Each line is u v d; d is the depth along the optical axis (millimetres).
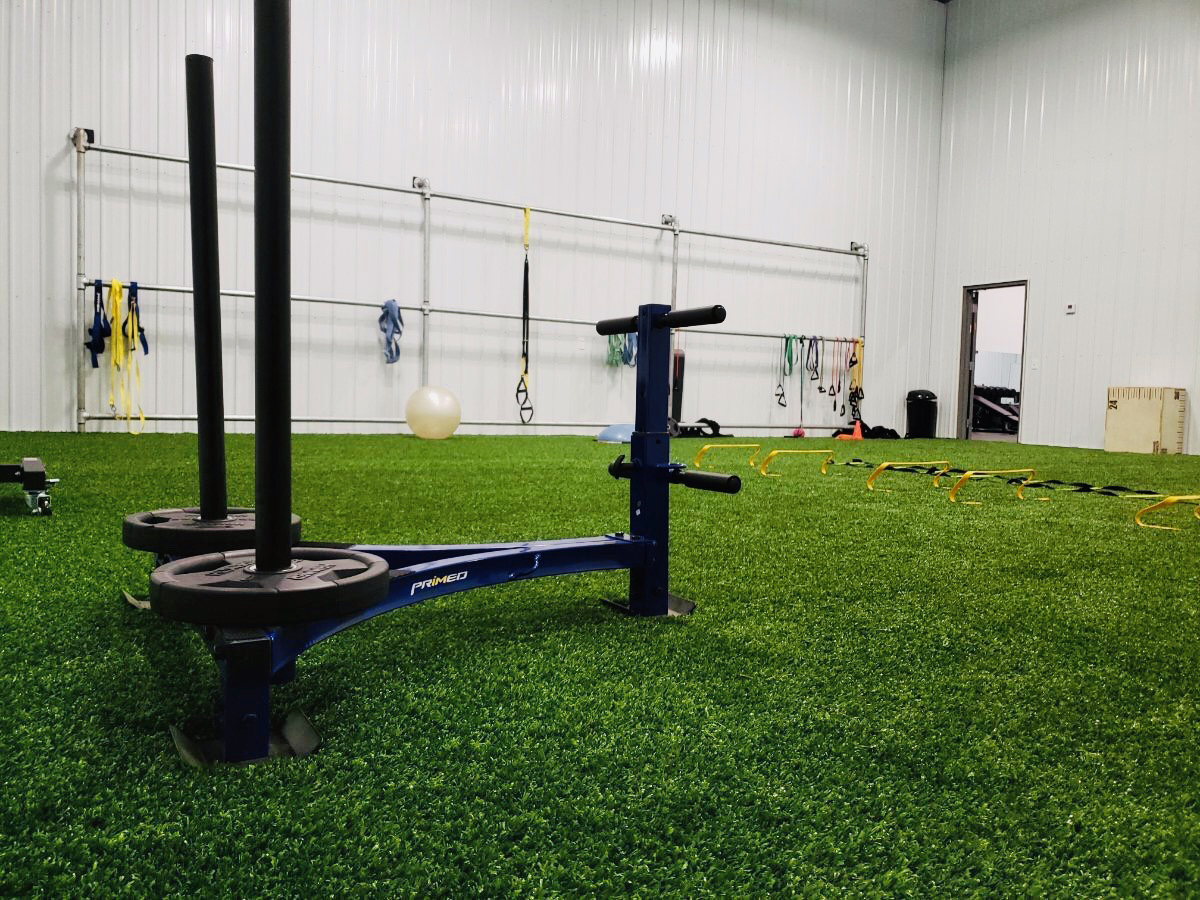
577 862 646
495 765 803
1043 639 1294
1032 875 646
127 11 5852
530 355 7465
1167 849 684
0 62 5551
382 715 918
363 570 867
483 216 7195
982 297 15289
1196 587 1687
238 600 760
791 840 688
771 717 945
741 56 8430
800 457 5539
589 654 1164
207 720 889
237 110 6156
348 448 5137
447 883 613
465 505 2635
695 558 1903
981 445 8125
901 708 986
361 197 6711
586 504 2711
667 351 1379
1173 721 959
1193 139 7477
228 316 6164
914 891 624
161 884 601
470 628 1281
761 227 8641
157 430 6031
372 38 6723
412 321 6941
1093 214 8266
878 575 1752
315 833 673
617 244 7836
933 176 9836
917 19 9562
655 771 801
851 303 9312
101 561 1624
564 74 7508
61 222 5750
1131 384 7914
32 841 650
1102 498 3326
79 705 920
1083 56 8359
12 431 5637
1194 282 7453
